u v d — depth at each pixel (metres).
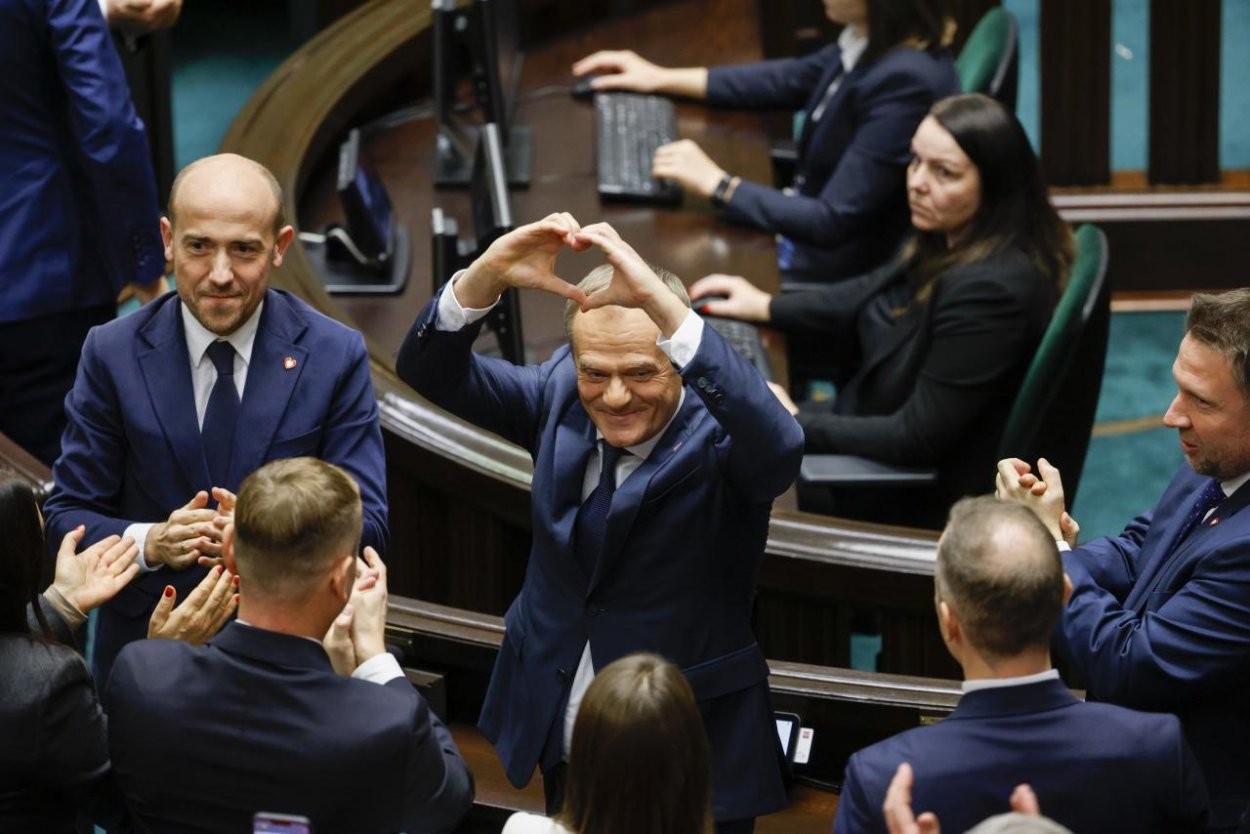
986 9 20.34
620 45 18.53
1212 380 7.75
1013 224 13.12
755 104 17.17
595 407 7.46
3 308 12.30
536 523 7.83
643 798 6.11
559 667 7.80
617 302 7.25
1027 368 13.07
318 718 6.56
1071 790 6.47
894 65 15.19
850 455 13.34
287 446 8.61
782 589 11.23
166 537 8.26
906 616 11.27
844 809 6.64
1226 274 21.05
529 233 7.43
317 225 15.23
